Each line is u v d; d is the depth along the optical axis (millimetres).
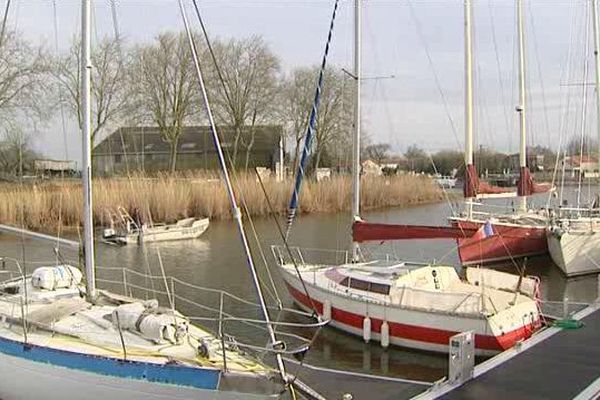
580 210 22312
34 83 35219
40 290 8641
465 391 8094
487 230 19031
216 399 6445
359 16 14500
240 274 19547
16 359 7203
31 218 26500
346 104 41312
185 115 47812
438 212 39000
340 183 36688
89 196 8180
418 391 9109
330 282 12797
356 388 9289
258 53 52344
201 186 33312
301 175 15070
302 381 9453
